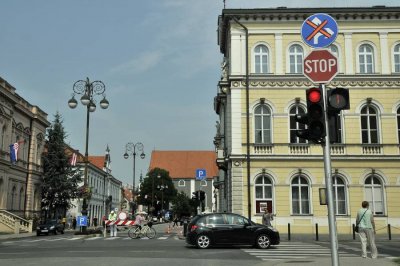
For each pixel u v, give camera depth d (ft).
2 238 102.01
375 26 111.96
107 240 85.15
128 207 393.50
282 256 53.62
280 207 106.22
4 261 47.60
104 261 47.24
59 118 187.62
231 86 111.24
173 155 414.82
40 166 179.22
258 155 107.96
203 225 64.54
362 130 109.60
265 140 109.50
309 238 91.20
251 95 110.73
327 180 26.89
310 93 27.61
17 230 130.93
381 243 79.36
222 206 148.66
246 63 109.29
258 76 110.73
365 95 110.11
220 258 50.83
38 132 177.88
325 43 30.40
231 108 110.73
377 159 107.24
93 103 104.27
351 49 111.45
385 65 110.73
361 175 107.14
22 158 163.22
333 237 26.23
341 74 110.11
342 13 111.24
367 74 109.81
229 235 64.03
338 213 106.52
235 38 112.98
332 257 26.12
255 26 112.98
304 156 107.55
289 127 109.40
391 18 112.06
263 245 64.39
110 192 340.80
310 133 27.20
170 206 346.54
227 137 118.21
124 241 81.61
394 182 106.63
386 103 109.60
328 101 27.32
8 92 143.43
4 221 132.98
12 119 150.51
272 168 107.86
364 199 106.42
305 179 107.96
